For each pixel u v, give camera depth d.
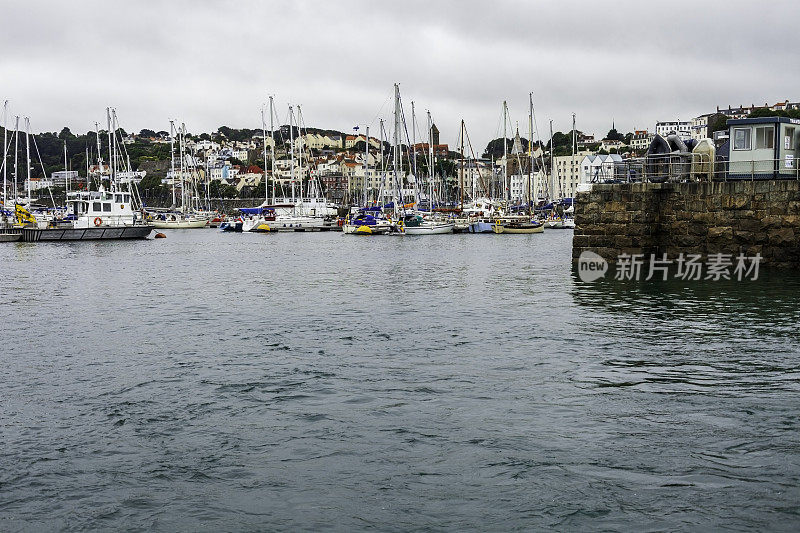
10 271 53.34
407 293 37.53
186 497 12.34
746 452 13.64
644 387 18.09
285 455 14.02
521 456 13.67
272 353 22.84
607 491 12.13
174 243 93.94
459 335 25.22
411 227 106.12
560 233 111.62
